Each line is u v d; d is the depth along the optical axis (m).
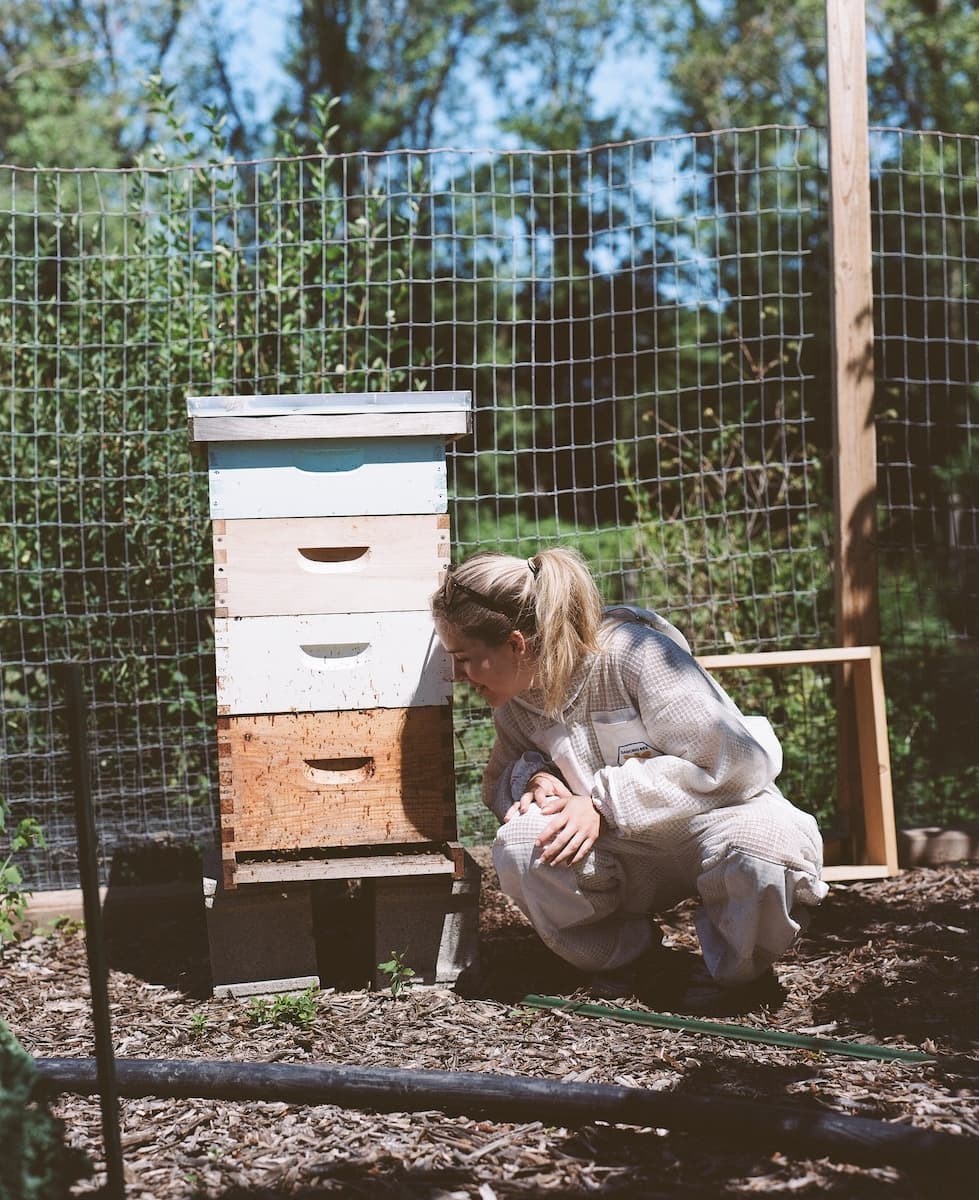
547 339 13.15
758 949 3.07
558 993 3.24
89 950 2.00
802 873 3.03
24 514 5.08
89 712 5.06
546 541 5.31
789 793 5.00
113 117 16.05
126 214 4.95
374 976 3.32
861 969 3.34
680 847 3.14
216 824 4.93
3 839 4.87
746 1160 2.26
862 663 4.38
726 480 5.55
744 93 16.44
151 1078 2.60
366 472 3.19
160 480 5.06
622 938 3.26
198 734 5.09
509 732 3.38
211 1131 2.44
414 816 3.23
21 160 15.00
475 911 3.32
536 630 3.10
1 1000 3.43
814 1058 2.73
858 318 4.50
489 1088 2.48
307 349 5.10
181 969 3.67
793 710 5.14
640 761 3.12
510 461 12.69
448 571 3.13
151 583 5.08
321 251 5.09
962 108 13.95
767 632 5.47
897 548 5.16
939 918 3.83
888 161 11.73
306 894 3.30
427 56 18.22
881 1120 2.34
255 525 3.16
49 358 5.19
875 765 4.35
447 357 13.41
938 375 10.83
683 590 5.60
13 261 4.77
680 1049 2.80
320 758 3.20
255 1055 2.86
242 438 3.12
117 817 5.03
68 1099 2.61
